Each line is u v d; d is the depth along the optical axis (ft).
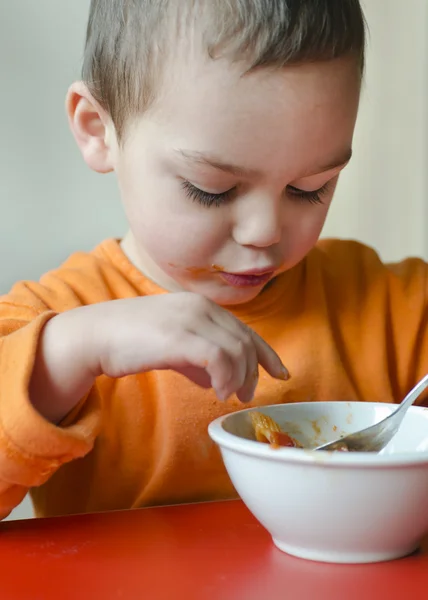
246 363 1.41
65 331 1.44
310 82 1.45
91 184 2.83
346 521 1.18
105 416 1.80
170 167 1.52
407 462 1.15
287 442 1.39
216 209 1.53
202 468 1.80
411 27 2.91
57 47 2.75
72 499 1.82
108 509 1.80
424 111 2.85
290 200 1.56
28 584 1.17
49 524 1.38
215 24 1.46
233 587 1.16
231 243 1.57
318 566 1.21
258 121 1.44
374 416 1.49
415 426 1.44
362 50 1.58
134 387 1.81
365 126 3.16
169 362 1.41
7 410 1.36
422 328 2.00
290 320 1.91
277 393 1.84
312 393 1.87
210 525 1.37
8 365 1.41
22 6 2.71
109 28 1.66
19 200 2.77
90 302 1.86
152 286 1.90
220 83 1.44
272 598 1.13
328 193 1.60
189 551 1.27
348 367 1.93
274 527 1.24
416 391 1.43
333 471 1.16
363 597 1.13
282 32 1.44
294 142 1.45
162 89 1.50
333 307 1.98
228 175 1.47
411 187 2.96
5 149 2.74
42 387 1.42
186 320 1.42
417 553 1.25
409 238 2.98
